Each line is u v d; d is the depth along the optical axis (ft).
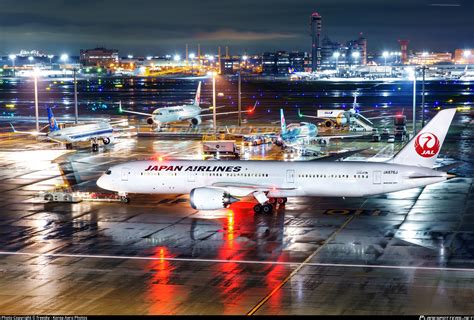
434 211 245.86
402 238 209.05
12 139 480.64
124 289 163.84
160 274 175.52
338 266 180.86
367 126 526.16
